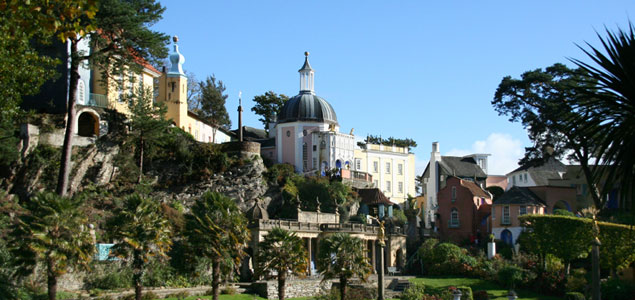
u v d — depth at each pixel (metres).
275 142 101.00
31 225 38.78
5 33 36.97
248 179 79.62
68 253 39.88
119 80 66.69
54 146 69.00
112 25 60.34
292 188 82.38
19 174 65.44
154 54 62.88
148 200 45.97
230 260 49.62
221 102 100.69
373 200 87.19
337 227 72.12
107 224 45.09
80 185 68.00
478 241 82.56
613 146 16.45
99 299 47.72
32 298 45.78
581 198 85.25
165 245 46.78
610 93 16.44
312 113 99.50
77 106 72.31
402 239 79.19
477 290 64.81
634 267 62.47
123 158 71.88
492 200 90.94
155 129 73.25
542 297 62.69
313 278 64.69
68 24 22.81
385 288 66.06
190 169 77.12
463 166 106.25
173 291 52.75
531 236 68.81
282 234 50.41
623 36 15.92
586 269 69.00
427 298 58.03
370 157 107.75
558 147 69.62
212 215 48.44
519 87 72.81
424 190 111.88
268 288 58.16
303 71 103.94
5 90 40.66
